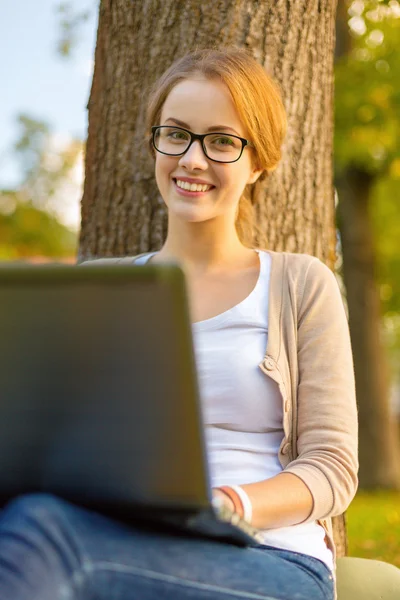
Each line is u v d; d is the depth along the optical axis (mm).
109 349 1379
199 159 2309
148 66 3189
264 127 2375
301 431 2139
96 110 3346
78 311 1366
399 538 5445
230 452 2100
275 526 1902
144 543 1551
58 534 1399
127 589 1483
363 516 6727
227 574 1638
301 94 3182
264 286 2295
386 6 6500
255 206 3111
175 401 1395
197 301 2301
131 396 1405
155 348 1368
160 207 3207
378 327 10977
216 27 3092
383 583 2391
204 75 2338
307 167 3213
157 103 2471
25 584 1307
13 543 1349
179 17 3133
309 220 3223
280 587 1730
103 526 1512
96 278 1345
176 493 1468
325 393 2146
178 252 2443
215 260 2385
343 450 2066
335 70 8820
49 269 1357
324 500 1958
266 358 2148
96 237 3320
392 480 10906
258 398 2125
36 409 1440
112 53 3283
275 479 1939
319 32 3223
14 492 1552
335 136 9016
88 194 3365
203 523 1556
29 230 19281
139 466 1458
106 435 1441
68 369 1402
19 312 1376
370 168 10008
